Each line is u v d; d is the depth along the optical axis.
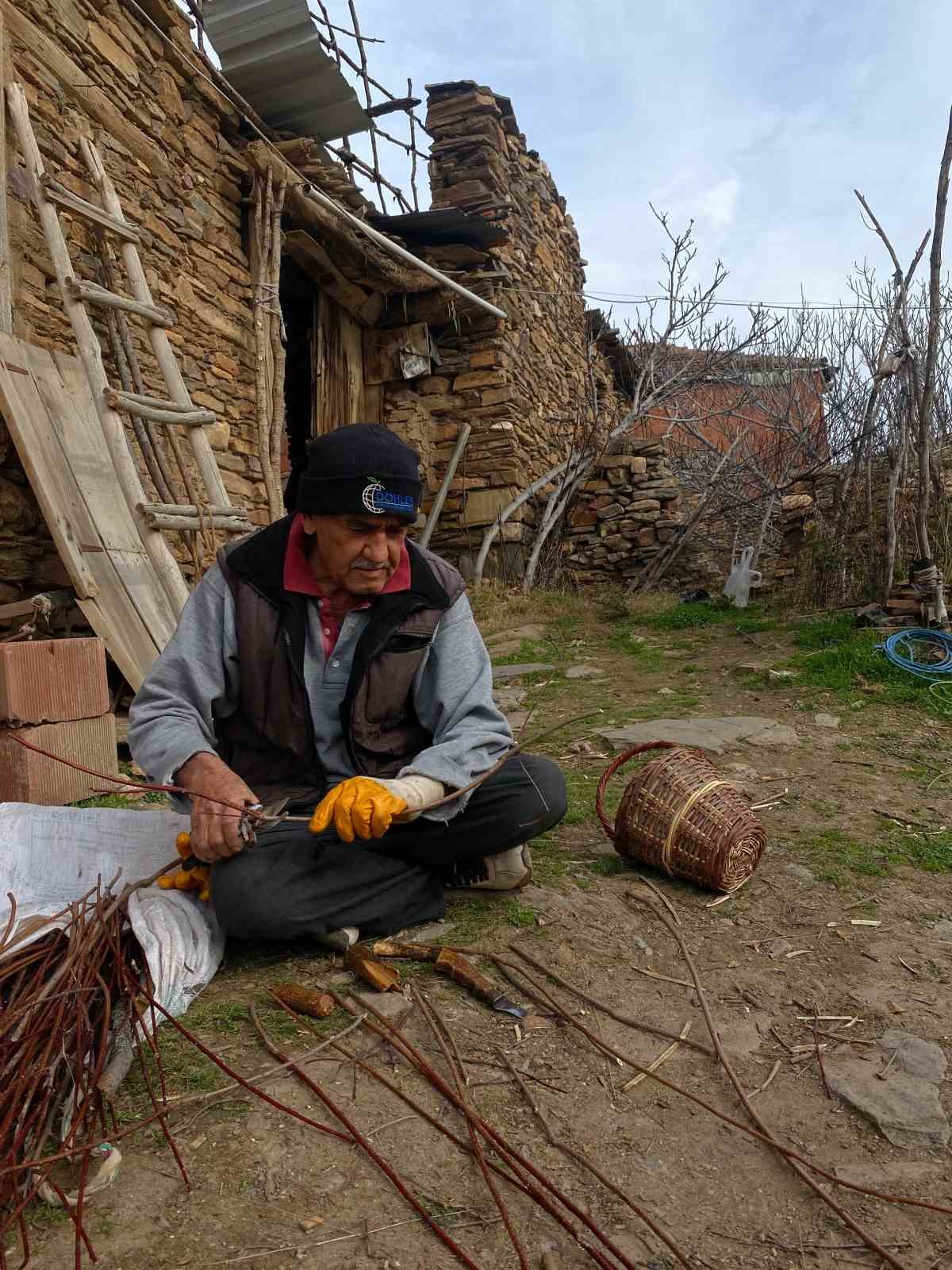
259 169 7.33
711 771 2.79
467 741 2.23
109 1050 1.73
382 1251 1.32
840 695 5.21
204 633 2.26
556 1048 1.88
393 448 2.06
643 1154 1.57
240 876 2.09
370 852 2.32
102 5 5.78
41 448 4.37
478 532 10.27
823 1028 1.98
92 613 4.23
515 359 10.59
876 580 6.81
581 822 3.32
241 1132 1.57
